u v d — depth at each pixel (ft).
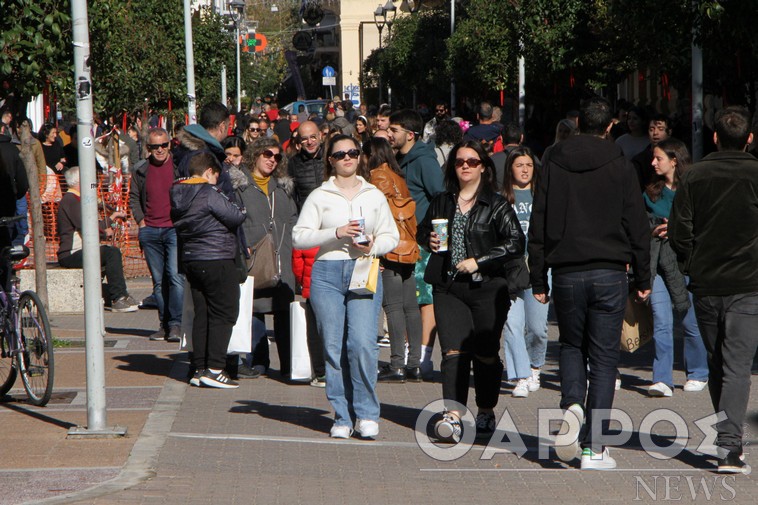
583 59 206.69
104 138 208.85
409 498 59.36
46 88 109.60
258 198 92.53
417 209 95.91
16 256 85.81
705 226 63.10
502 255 69.77
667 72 140.36
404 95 480.64
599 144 63.21
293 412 80.69
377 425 72.18
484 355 71.61
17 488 59.72
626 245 63.10
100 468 63.87
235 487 60.80
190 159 92.68
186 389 88.84
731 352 63.00
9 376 84.17
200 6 321.11
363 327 71.10
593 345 63.72
